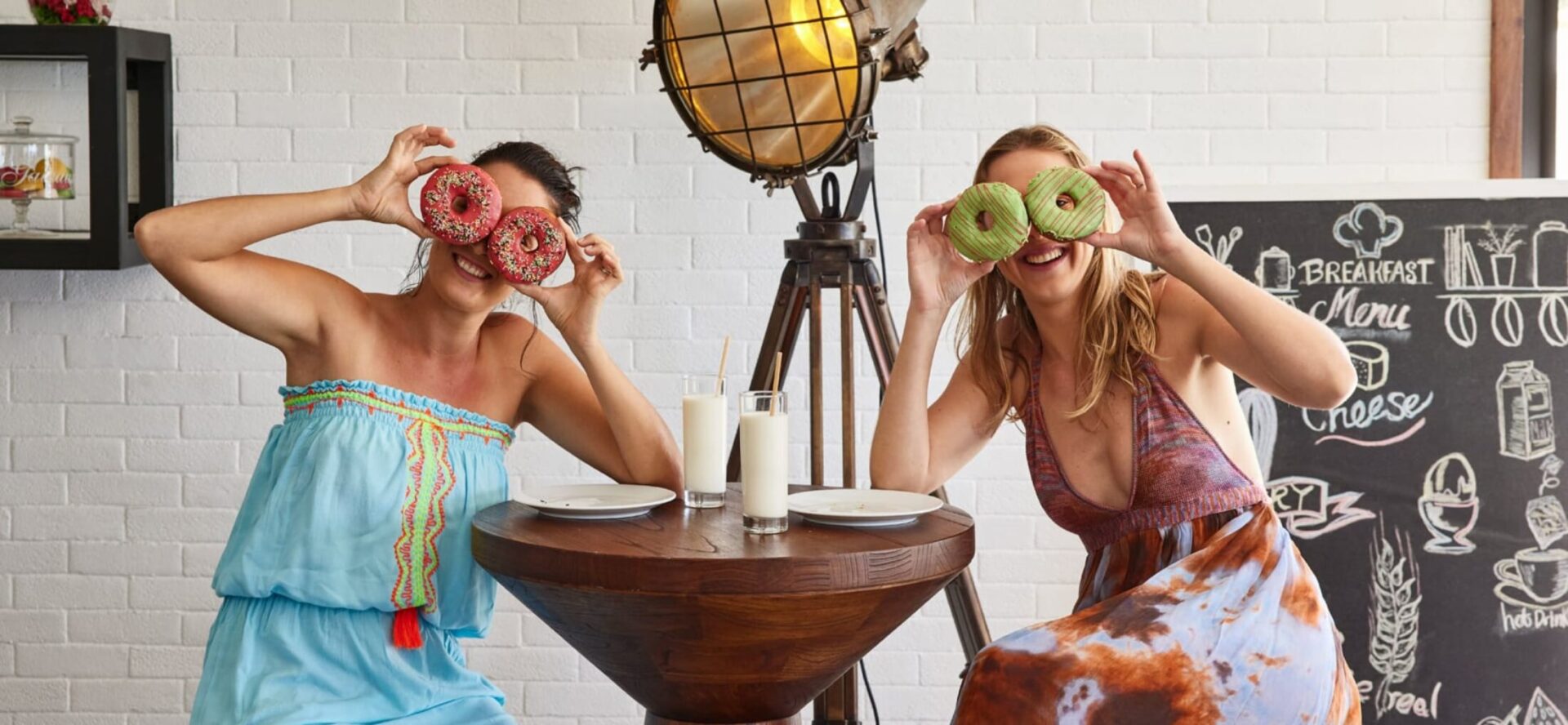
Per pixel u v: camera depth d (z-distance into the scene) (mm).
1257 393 2662
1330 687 1701
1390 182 2678
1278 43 2850
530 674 2963
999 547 2949
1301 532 2645
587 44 2850
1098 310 1835
